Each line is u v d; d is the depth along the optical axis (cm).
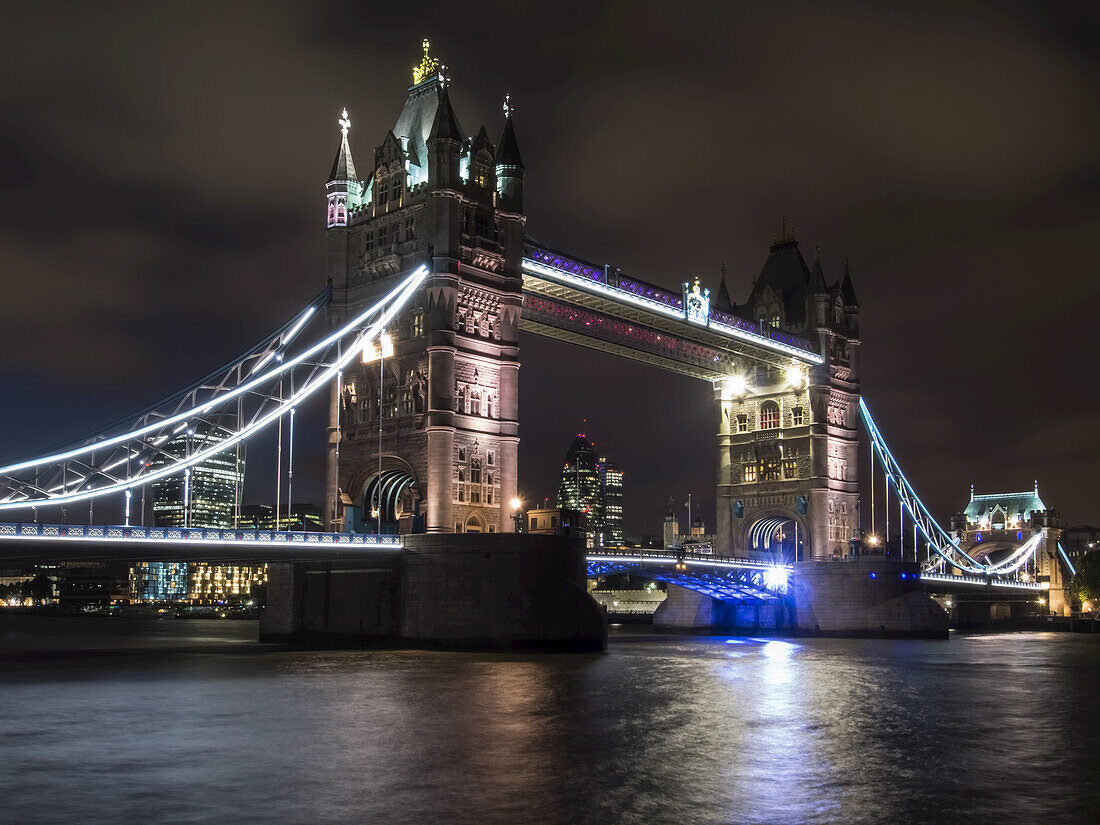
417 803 3388
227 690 5969
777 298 14512
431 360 9281
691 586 12888
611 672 7250
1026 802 3509
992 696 6331
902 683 7025
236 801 3400
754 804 3434
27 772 3809
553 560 8600
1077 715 5503
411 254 9681
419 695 5766
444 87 9719
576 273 10562
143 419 8312
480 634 8394
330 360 10212
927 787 3703
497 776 3762
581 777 3766
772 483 14300
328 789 3556
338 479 10144
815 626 13312
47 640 12488
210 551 7656
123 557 7594
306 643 9562
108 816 3225
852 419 14525
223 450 8525
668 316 11656
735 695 6141
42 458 7606
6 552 6938
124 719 4941
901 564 13250
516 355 9862
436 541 8606
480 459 9525
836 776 3859
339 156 10456
